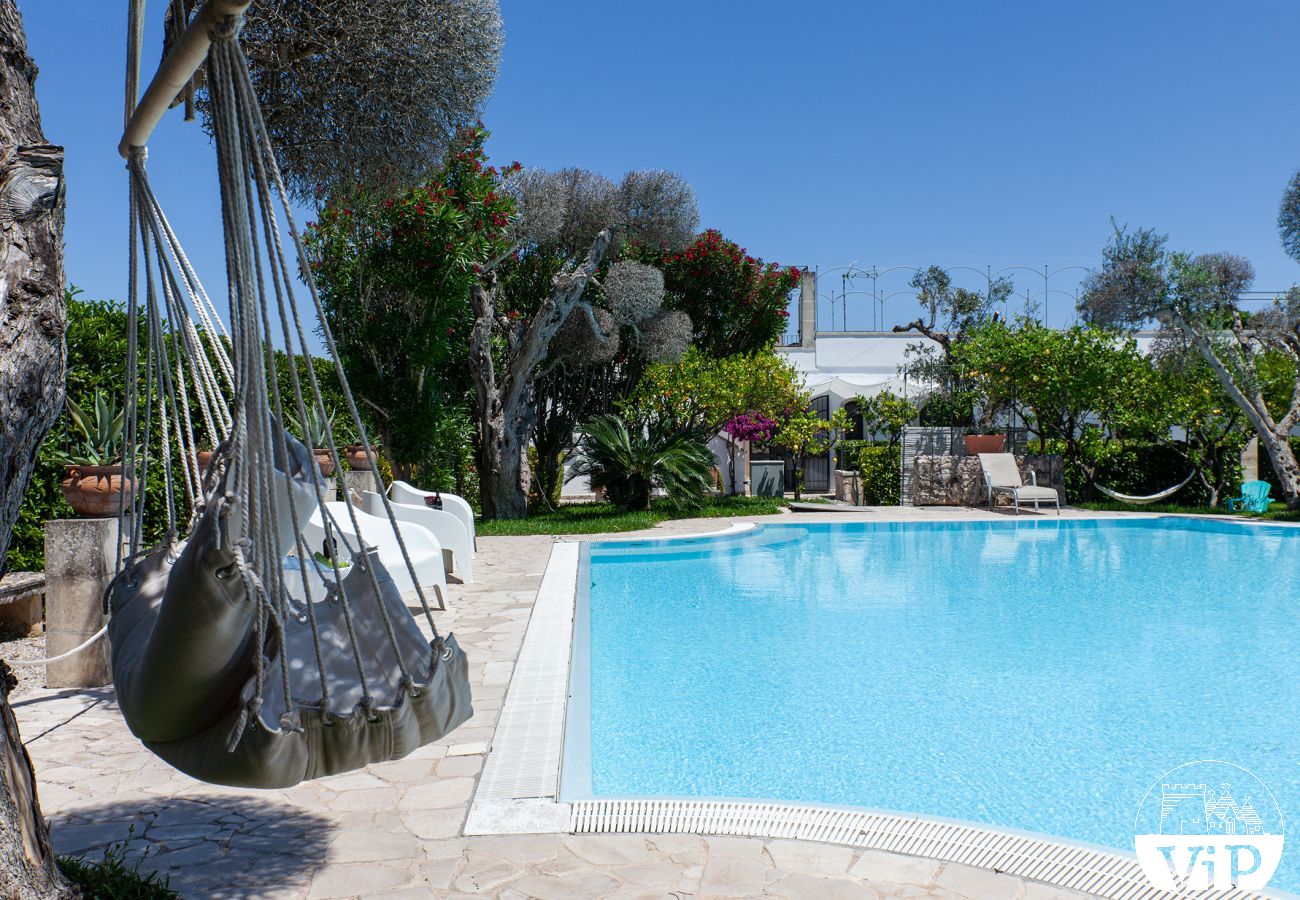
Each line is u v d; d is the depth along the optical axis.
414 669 2.32
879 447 19.22
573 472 17.98
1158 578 9.93
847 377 24.34
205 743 1.98
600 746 4.61
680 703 5.35
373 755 2.13
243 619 1.79
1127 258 16.50
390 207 12.95
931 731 4.81
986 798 3.91
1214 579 9.86
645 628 7.43
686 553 11.88
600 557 11.45
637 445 15.84
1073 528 14.63
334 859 2.90
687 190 18.30
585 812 3.27
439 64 6.67
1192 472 17.08
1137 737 4.69
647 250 18.55
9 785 1.88
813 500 18.98
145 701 1.87
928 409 21.05
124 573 2.37
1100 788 4.01
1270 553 11.81
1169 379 16.38
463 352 16.02
